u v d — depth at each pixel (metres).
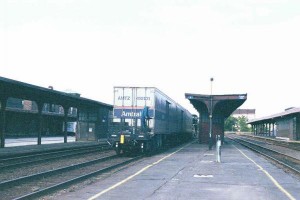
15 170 16.94
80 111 47.16
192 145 42.03
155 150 28.56
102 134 48.34
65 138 39.56
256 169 17.69
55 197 10.37
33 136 55.19
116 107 26.16
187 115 52.44
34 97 32.28
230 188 11.96
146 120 25.70
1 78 22.00
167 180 13.64
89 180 13.90
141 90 26.06
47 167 18.59
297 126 45.16
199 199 10.05
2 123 28.56
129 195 10.58
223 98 37.91
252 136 88.94
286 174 15.99
